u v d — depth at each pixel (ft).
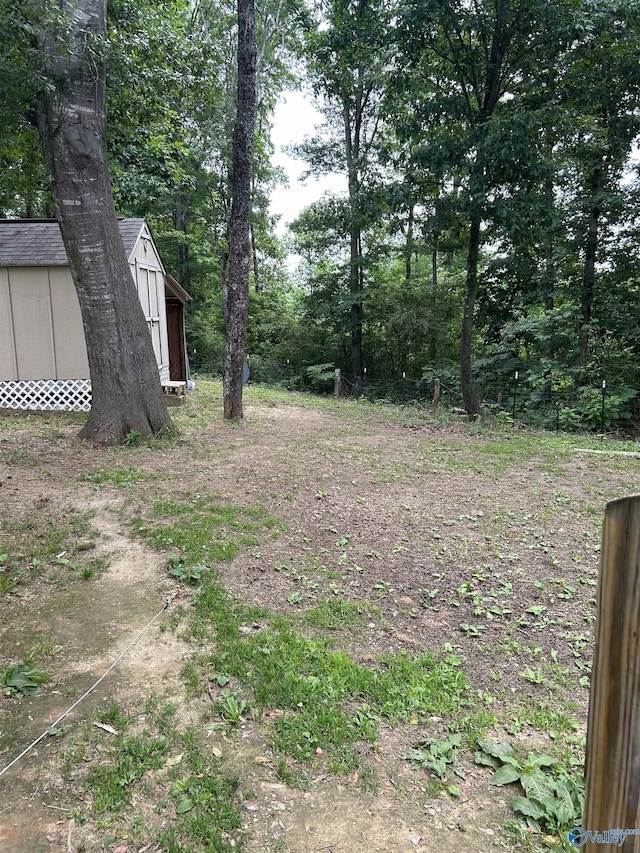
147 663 9.59
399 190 39.96
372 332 65.92
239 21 28.35
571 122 34.19
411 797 6.97
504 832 6.49
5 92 21.24
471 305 39.73
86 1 22.13
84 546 14.14
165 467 21.65
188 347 71.05
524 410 46.44
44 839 6.17
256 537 15.33
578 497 20.24
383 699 8.92
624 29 31.76
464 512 18.31
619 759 3.77
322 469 22.36
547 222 35.40
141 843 6.16
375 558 14.65
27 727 7.93
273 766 7.36
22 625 10.66
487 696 9.34
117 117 30.99
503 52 34.68
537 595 13.15
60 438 25.77
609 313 47.75
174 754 7.50
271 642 10.32
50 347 32.86
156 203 65.16
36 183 39.09
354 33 38.27
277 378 68.69
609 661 3.74
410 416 37.73
